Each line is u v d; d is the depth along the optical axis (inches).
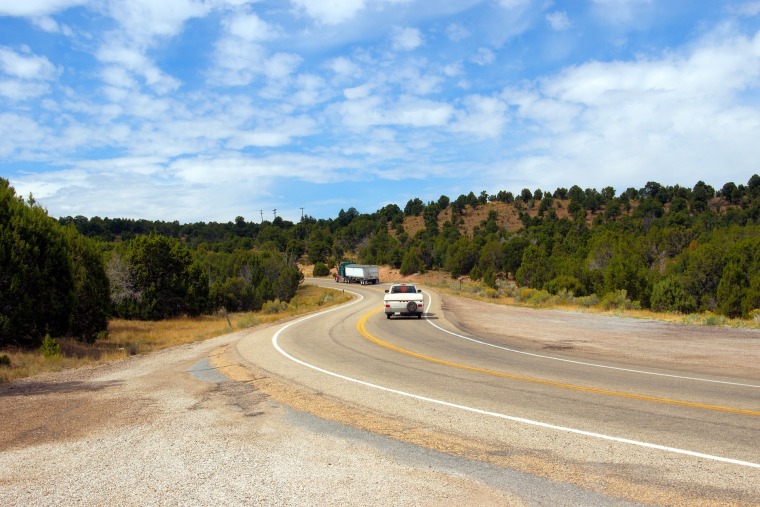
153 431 264.7
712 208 6294.3
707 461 213.8
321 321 1055.0
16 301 738.8
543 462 213.8
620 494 180.9
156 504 175.6
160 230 6501.0
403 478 195.9
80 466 214.5
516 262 3779.5
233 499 178.2
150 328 1261.1
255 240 6555.1
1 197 772.6
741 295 1455.5
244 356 548.1
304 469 205.9
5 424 286.7
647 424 271.6
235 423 277.4
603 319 987.3
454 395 345.7
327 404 319.9
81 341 840.9
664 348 596.7
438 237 5359.3
